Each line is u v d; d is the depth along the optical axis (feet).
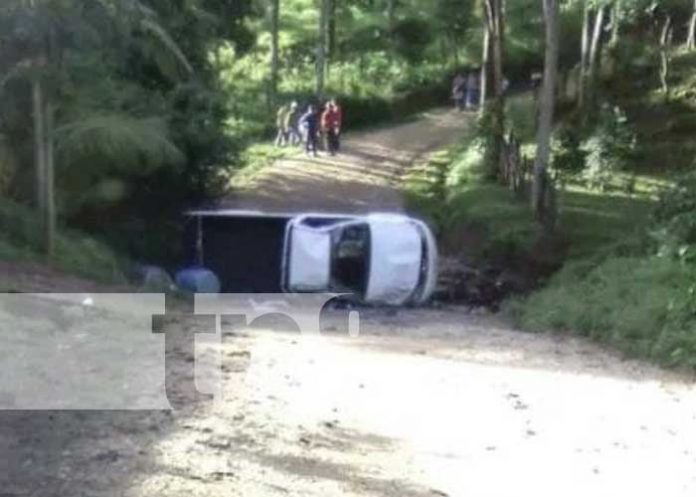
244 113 157.38
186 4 85.97
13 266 58.23
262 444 31.63
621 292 63.67
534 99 146.61
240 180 124.26
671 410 41.29
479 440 34.91
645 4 126.62
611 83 141.79
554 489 29.91
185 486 26.55
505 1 171.83
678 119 132.16
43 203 65.62
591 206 107.14
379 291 73.51
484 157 123.24
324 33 176.04
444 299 82.07
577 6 152.05
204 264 79.66
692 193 80.64
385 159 143.95
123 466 27.78
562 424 37.91
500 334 61.57
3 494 24.79
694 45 157.38
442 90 185.57
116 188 78.64
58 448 28.78
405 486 28.86
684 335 53.16
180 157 78.23
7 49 60.18
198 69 91.81
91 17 60.85
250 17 118.21
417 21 193.16
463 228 102.17
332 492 27.50
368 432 34.76
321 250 72.84
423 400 40.22
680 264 65.41
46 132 65.62
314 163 139.03
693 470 32.65
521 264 90.33
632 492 30.09
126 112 75.05
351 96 173.17
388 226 74.38
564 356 53.57
